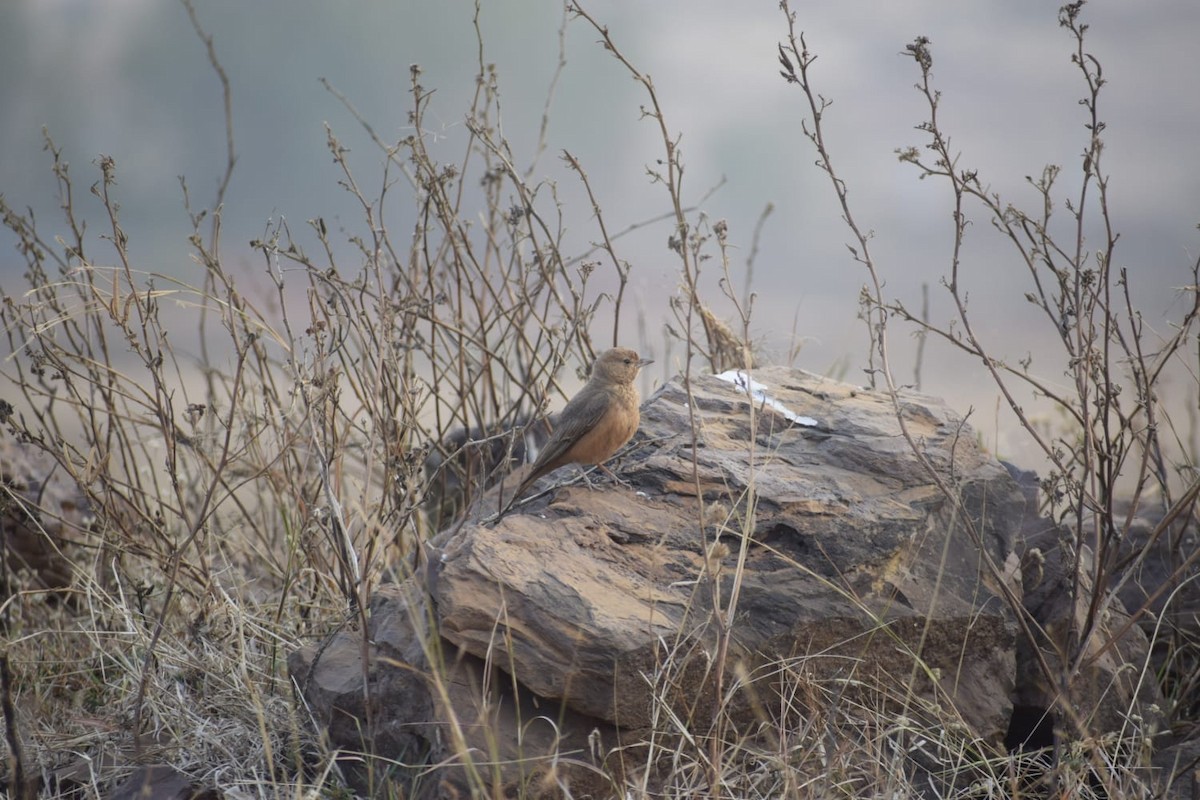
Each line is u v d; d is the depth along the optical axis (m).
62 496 14.11
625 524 9.88
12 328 11.74
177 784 9.14
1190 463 12.34
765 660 9.02
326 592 12.02
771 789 8.45
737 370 12.80
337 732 9.53
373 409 11.52
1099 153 9.55
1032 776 9.50
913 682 9.38
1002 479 10.68
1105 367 9.77
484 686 8.45
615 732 8.52
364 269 11.84
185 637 11.66
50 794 9.39
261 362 12.80
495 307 13.55
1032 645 9.80
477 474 13.59
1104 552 10.20
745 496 10.08
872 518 9.86
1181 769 9.34
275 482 12.82
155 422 13.63
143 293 11.14
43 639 11.98
